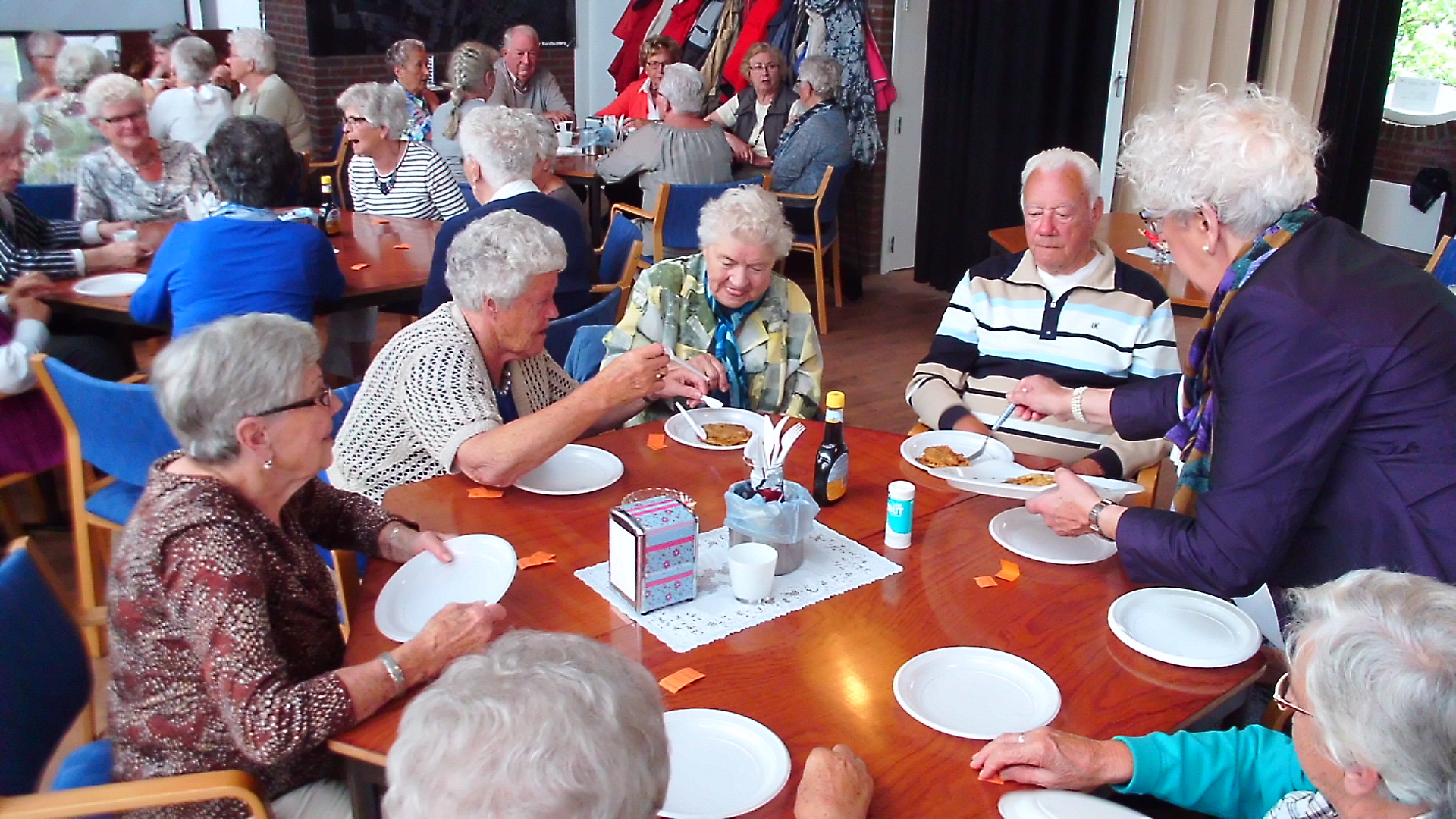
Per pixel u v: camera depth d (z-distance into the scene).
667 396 2.21
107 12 6.41
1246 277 1.43
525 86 5.91
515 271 1.87
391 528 1.66
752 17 5.84
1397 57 5.72
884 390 4.51
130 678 1.32
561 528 1.75
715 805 1.12
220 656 1.23
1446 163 5.75
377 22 6.22
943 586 1.59
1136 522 1.52
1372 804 0.94
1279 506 1.38
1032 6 5.18
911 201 6.21
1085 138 5.39
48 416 2.71
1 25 6.07
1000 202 5.59
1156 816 1.47
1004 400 2.41
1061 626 1.50
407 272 3.32
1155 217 1.54
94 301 2.98
